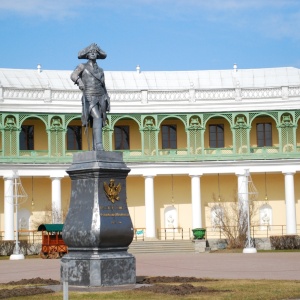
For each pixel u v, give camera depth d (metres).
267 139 79.69
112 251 25.58
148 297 22.78
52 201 73.19
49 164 73.38
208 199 78.94
